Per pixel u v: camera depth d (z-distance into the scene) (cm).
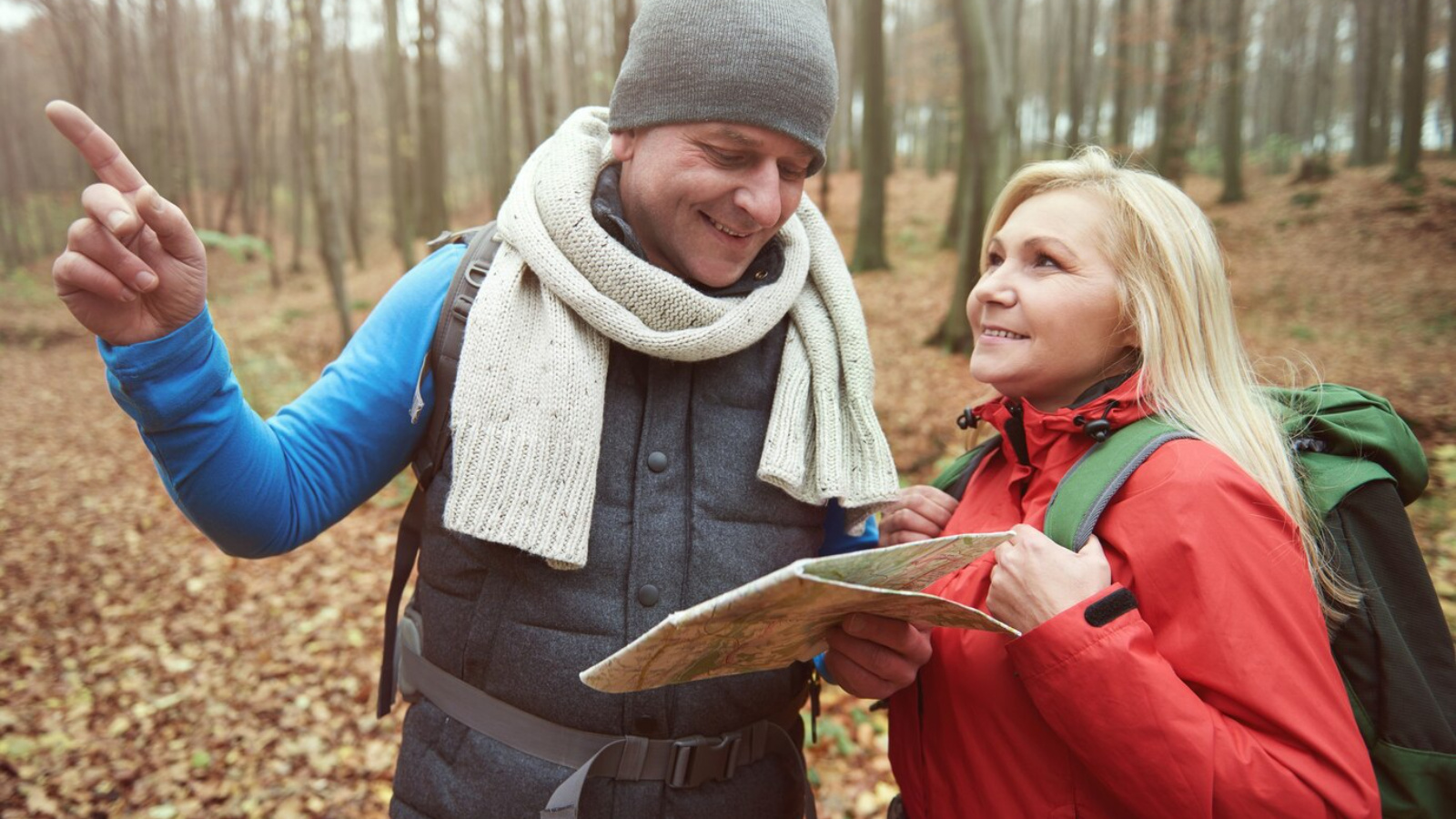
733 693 119
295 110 2130
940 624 101
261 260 2620
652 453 115
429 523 120
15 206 2830
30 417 1023
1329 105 2806
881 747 334
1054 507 110
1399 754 109
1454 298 1112
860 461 121
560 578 112
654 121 105
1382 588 115
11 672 421
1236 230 1666
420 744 121
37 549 587
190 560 560
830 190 2436
